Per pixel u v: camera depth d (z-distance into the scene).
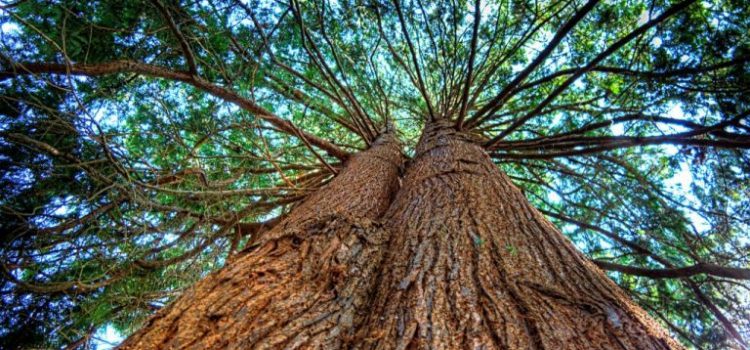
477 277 1.35
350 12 4.22
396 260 1.60
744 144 2.93
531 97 4.95
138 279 3.11
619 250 4.43
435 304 1.21
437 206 2.03
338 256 1.53
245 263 1.43
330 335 1.13
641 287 4.23
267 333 1.07
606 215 4.26
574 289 1.31
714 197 3.93
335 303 1.29
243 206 3.99
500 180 2.44
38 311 2.72
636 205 4.32
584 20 4.11
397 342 1.06
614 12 3.89
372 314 1.29
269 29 3.28
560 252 1.60
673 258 4.11
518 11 3.85
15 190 2.51
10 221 2.46
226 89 2.98
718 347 3.58
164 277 3.19
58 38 2.38
